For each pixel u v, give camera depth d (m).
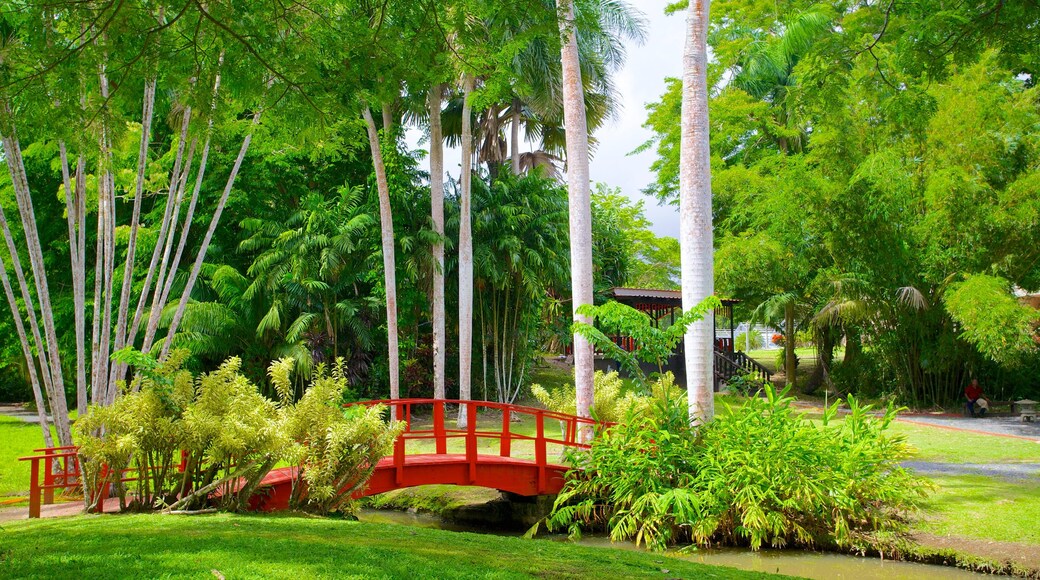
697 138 11.56
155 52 6.66
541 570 5.61
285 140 12.76
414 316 22.70
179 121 16.83
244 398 8.37
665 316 30.39
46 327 11.09
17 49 6.40
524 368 24.48
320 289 20.14
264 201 21.97
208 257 21.28
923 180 21.11
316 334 20.61
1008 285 19.53
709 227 11.59
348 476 8.89
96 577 4.52
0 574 4.61
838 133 21.17
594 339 11.16
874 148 21.23
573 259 13.20
